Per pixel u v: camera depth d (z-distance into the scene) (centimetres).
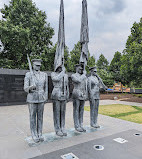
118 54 2888
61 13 475
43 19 1819
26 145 390
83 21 538
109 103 1412
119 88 3228
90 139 430
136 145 388
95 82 541
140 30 1614
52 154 338
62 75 446
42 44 1858
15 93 1210
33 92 407
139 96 2139
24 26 1673
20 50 1620
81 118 518
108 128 539
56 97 451
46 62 1730
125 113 905
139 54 1380
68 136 455
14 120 692
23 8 1673
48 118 738
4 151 355
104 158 321
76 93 500
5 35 1480
